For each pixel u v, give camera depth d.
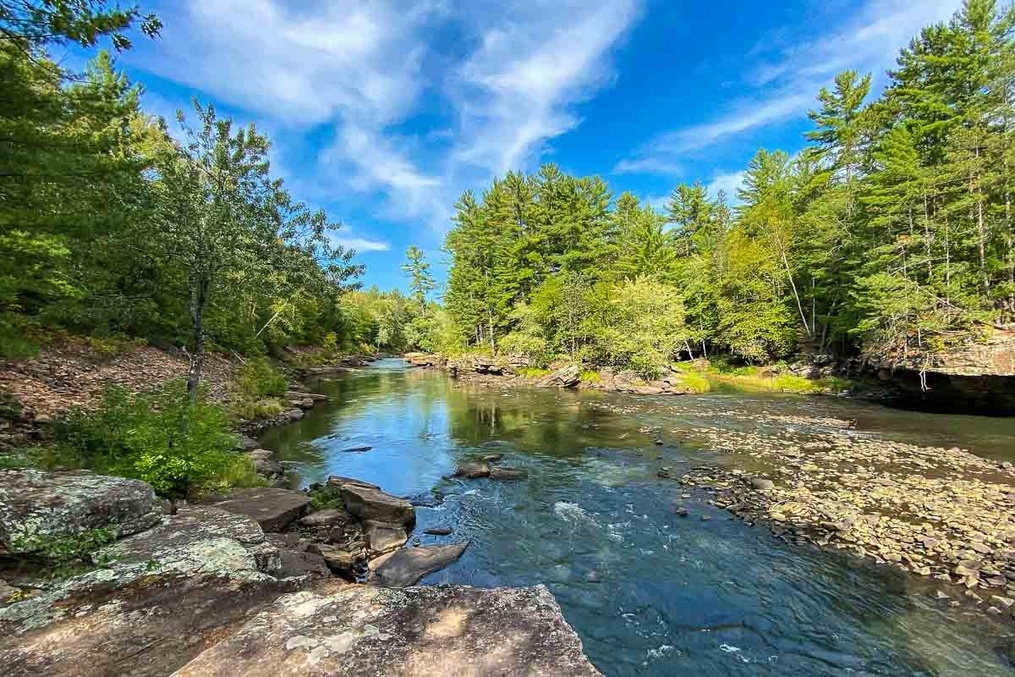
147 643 3.26
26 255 8.62
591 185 61.34
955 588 7.22
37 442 8.98
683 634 6.46
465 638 2.93
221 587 4.09
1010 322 21.56
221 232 10.67
